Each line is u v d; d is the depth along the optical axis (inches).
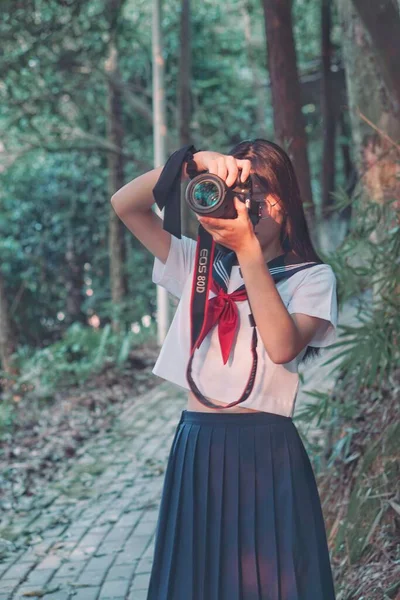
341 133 487.2
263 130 605.9
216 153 80.4
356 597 122.7
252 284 70.8
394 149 182.9
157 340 517.0
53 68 442.3
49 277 701.3
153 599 83.3
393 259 141.3
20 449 295.3
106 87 555.8
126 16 590.9
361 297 160.4
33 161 655.8
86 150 537.0
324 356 307.4
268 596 79.1
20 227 703.1
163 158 509.0
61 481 248.8
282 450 80.4
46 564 174.7
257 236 80.9
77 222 708.0
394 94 156.9
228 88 612.7
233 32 619.5
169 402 355.9
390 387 164.1
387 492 136.2
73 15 383.2
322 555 82.3
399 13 147.0
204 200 68.5
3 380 398.9
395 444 138.7
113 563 172.2
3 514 219.0
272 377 79.9
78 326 482.9
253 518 79.4
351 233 150.9
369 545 135.4
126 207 87.4
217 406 77.9
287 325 71.1
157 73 506.0
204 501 80.5
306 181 208.5
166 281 90.5
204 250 79.3
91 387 398.0
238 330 80.0
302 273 79.8
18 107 465.7
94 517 209.2
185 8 501.4
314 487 83.7
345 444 161.8
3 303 429.1
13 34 372.5
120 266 553.6
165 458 267.1
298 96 212.1
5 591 158.9
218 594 79.3
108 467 261.9
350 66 194.5
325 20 383.2
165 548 83.3
